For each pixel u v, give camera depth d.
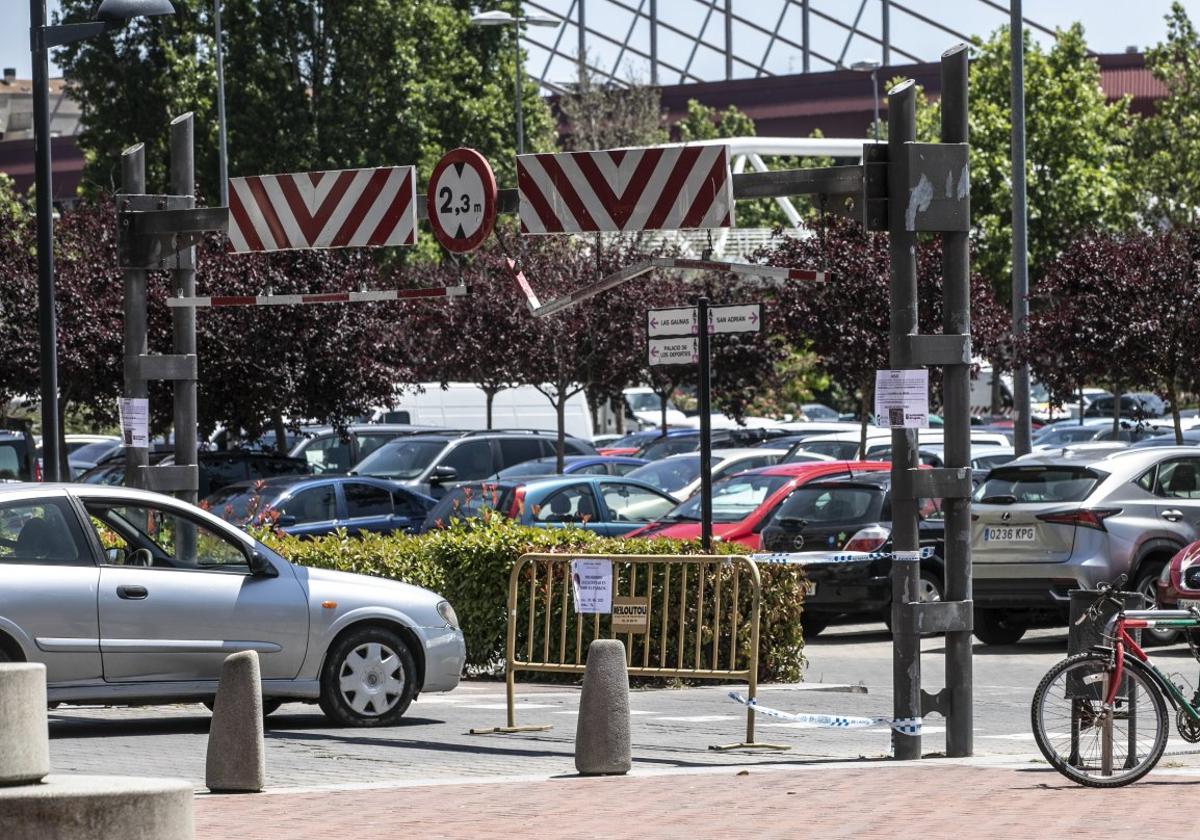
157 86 125.31
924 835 20.42
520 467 68.69
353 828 21.03
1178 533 44.62
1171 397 63.97
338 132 121.25
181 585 30.30
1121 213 118.19
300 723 32.62
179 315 35.28
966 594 27.77
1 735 16.75
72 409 81.38
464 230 32.47
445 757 28.25
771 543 48.69
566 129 195.88
